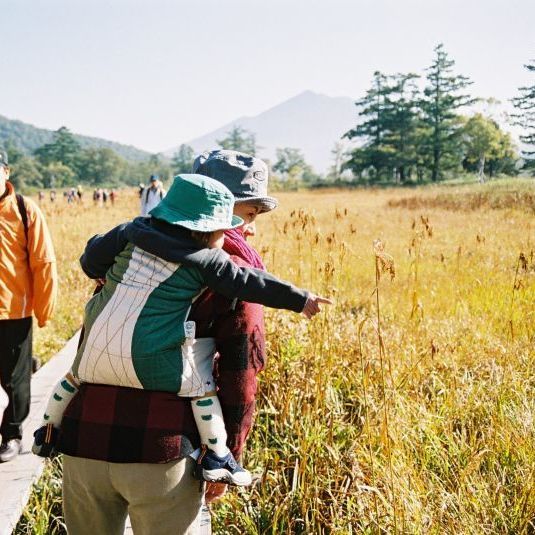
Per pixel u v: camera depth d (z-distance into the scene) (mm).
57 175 183375
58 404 2273
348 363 4910
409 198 37844
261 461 3902
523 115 66125
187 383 2070
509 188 30203
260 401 4625
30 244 3824
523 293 6684
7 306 3766
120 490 2104
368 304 7039
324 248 8781
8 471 3729
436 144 110312
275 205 2611
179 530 2135
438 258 10078
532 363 5117
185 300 2084
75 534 2285
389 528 3070
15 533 3393
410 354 5066
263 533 3309
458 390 4484
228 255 2150
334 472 3566
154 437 2037
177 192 2125
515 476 3496
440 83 112625
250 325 2158
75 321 7828
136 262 2104
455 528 3109
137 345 2014
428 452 3771
